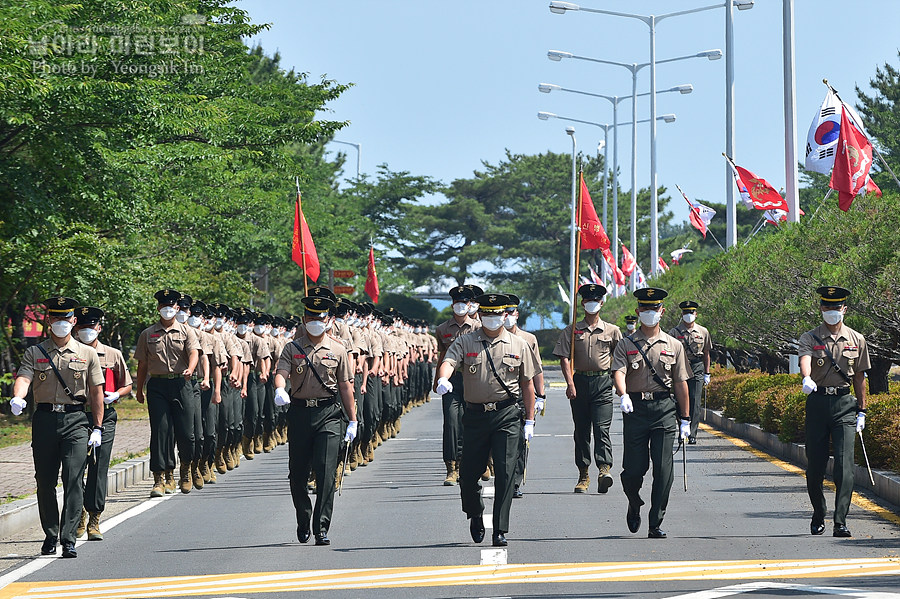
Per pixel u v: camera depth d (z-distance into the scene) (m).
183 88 74.88
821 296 30.69
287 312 170.75
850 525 32.09
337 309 46.66
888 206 48.88
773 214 72.06
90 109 50.81
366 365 48.56
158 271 72.56
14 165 52.22
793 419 50.56
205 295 87.19
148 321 70.81
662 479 30.36
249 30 86.75
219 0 85.75
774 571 25.56
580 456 40.38
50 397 29.64
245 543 30.94
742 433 62.75
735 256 74.38
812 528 30.62
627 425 30.88
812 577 24.81
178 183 71.56
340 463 46.72
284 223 110.19
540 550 28.84
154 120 55.66
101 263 60.16
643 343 30.73
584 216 54.38
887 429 38.28
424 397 92.88
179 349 40.75
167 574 26.77
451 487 42.47
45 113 49.75
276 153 83.69
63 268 56.91
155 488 41.12
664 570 25.91
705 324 75.69
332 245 145.38
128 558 29.05
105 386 31.78
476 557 28.08
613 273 152.75
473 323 42.44
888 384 56.62
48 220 53.19
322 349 30.45
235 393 50.16
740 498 38.06
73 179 54.34
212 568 27.38
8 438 61.00
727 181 86.19
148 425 69.12
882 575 24.91
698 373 57.72
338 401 30.89
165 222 75.88
